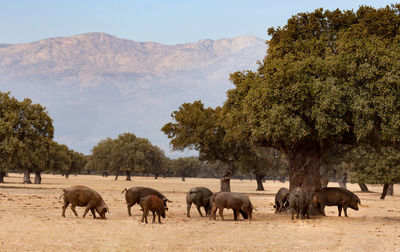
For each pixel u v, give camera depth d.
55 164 143.50
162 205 26.25
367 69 29.38
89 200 26.89
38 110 78.19
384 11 33.34
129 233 21.00
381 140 32.97
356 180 76.38
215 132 72.81
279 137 32.03
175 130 73.19
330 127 31.12
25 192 58.09
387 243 19.89
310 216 33.69
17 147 71.88
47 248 16.41
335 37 34.38
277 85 31.19
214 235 21.25
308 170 35.59
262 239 20.34
